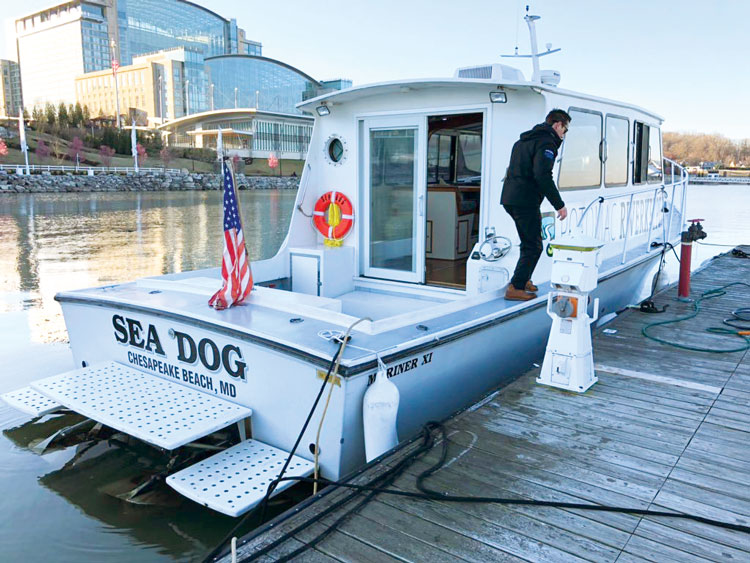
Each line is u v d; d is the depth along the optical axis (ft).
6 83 573.74
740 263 31.96
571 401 12.45
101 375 13.14
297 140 382.63
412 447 10.28
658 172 26.53
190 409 11.28
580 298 12.66
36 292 33.50
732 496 8.81
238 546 7.75
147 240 61.00
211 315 11.95
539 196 13.99
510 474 9.46
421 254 17.76
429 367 11.72
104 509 11.30
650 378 13.84
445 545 7.71
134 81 441.27
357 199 18.63
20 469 12.87
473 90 16.21
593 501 8.67
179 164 297.94
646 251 23.61
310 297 13.03
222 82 466.29
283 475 9.93
